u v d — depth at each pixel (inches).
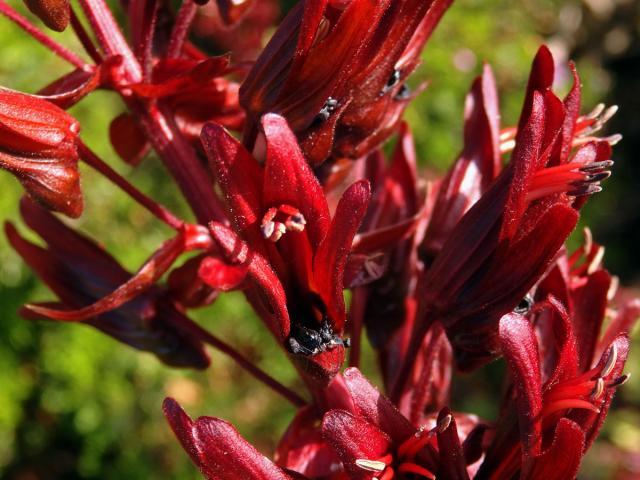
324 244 4.0
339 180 5.1
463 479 4.1
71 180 4.5
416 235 5.5
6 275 13.4
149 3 4.8
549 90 4.2
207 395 14.6
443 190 5.1
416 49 4.7
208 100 5.1
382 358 5.6
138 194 4.8
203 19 15.2
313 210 4.0
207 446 3.9
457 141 16.3
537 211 4.3
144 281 4.7
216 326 14.6
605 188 20.6
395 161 5.6
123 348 14.1
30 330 13.7
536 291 4.7
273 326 4.5
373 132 4.7
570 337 4.0
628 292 20.1
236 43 15.7
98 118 14.2
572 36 22.1
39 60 14.1
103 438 14.0
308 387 4.8
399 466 4.1
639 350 18.7
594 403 4.0
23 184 4.5
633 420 17.8
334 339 4.1
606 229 21.5
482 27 17.2
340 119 4.6
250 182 4.0
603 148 4.5
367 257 4.8
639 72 22.7
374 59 4.4
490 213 4.4
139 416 14.4
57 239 5.3
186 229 4.7
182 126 5.1
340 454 4.0
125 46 4.9
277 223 3.9
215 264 4.3
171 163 4.9
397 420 4.1
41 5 4.5
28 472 14.3
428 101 16.1
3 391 13.5
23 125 4.4
